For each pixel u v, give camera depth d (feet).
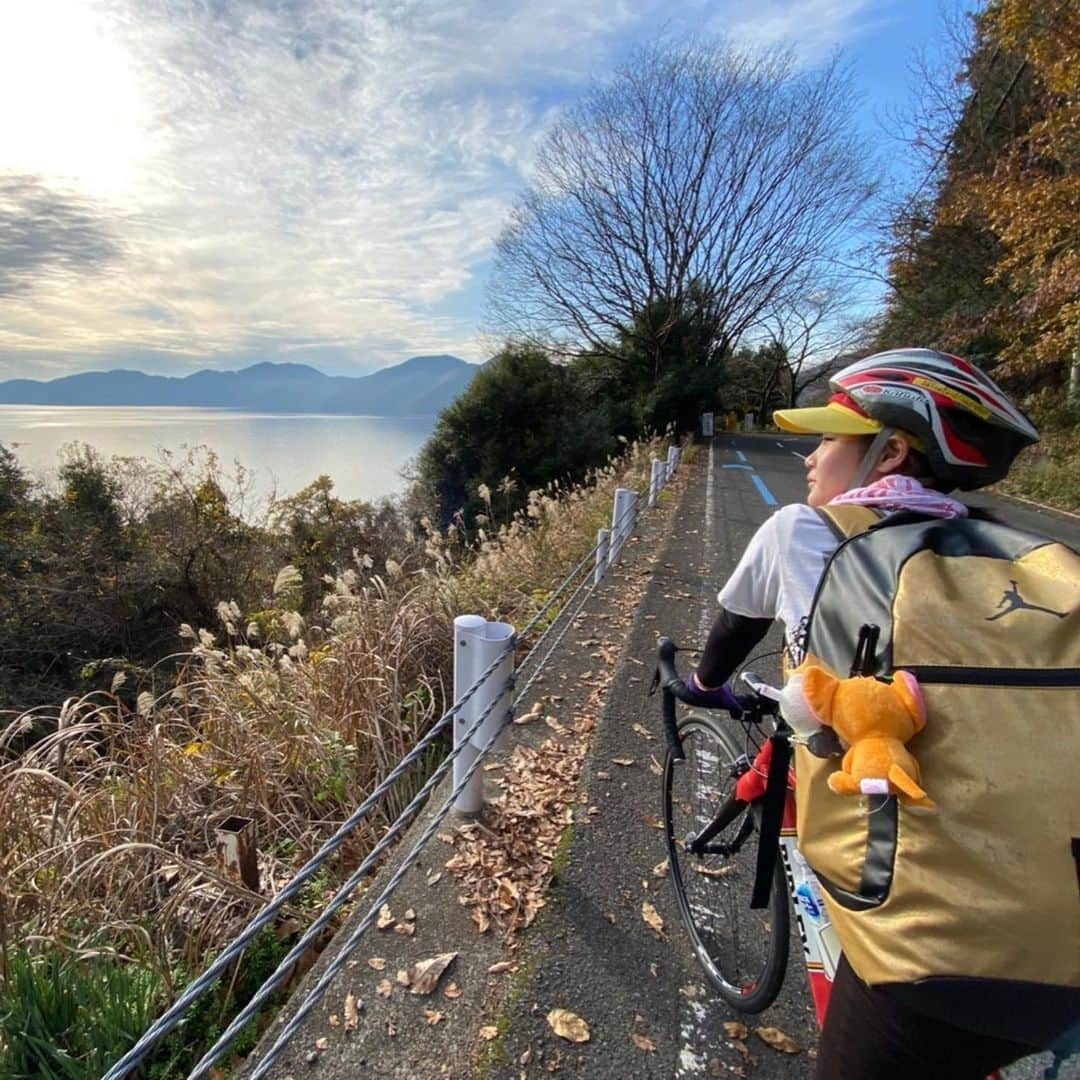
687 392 95.91
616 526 21.79
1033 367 41.39
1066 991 2.41
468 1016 6.10
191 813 9.65
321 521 51.03
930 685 2.72
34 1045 5.93
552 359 102.68
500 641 7.99
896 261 68.28
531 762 10.15
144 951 7.27
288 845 9.62
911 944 2.57
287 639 18.35
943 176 61.21
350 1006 6.16
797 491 41.29
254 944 7.77
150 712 11.51
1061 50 30.27
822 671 3.01
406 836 8.55
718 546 24.50
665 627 16.05
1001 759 2.53
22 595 37.09
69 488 43.70
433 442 75.92
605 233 100.58
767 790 5.23
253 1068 5.62
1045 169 36.58
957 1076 2.89
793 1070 5.77
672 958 6.81
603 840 8.45
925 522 3.48
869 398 4.01
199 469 46.88
